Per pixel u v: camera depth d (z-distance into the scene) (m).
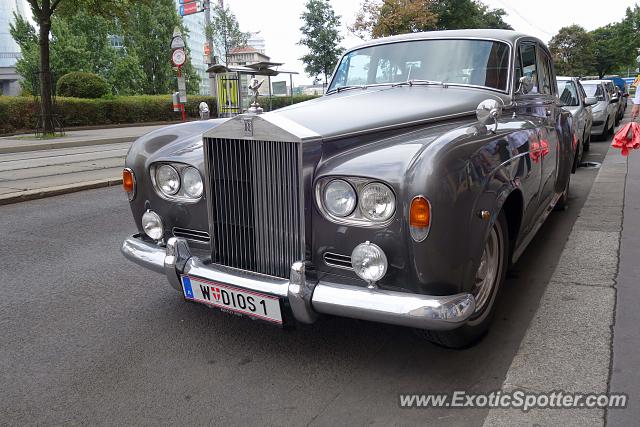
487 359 2.84
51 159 11.27
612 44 59.53
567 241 4.72
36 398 2.63
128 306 3.71
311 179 2.53
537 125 3.70
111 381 2.77
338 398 2.55
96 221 6.09
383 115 2.97
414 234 2.30
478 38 3.94
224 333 3.27
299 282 2.50
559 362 2.75
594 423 2.27
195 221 3.13
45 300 3.83
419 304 2.30
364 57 4.32
